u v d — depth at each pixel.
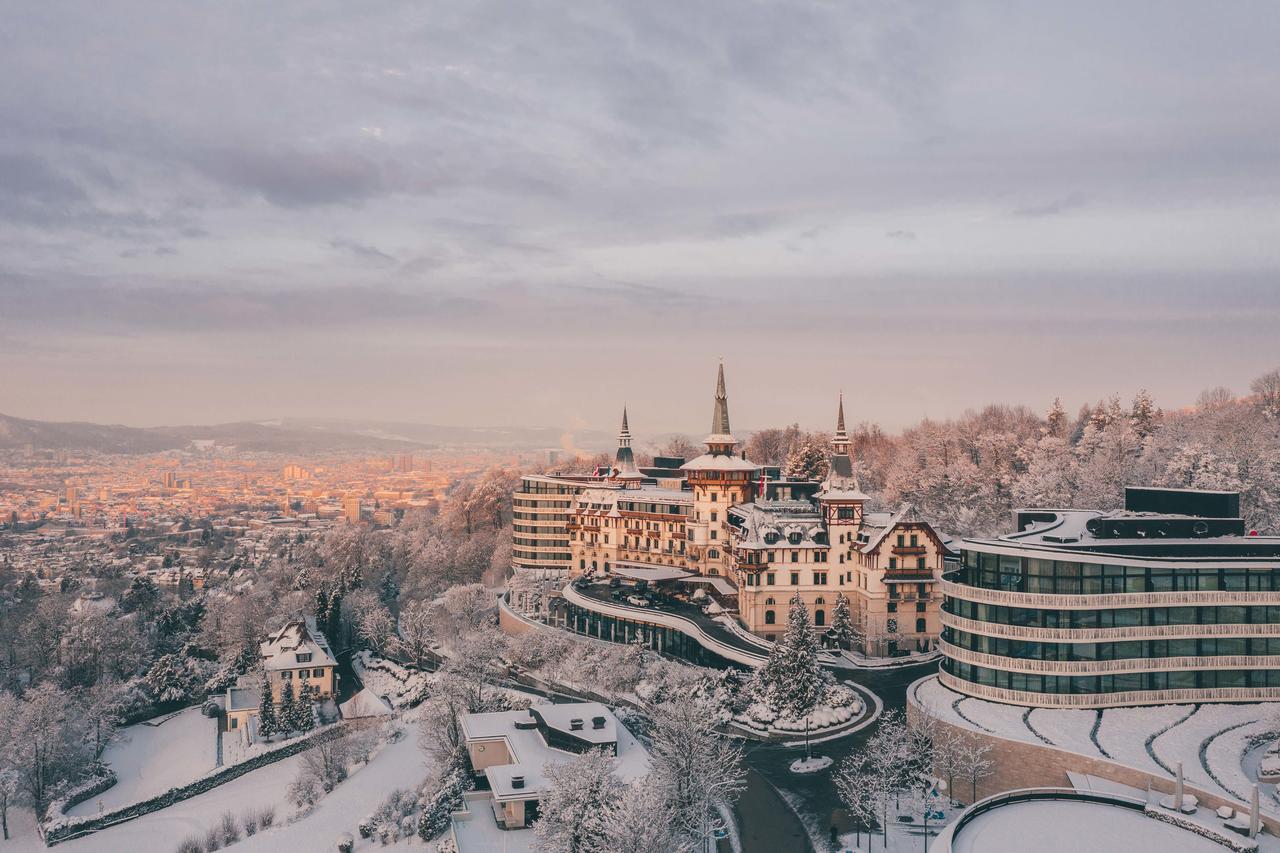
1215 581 125.62
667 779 109.75
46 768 166.25
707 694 160.25
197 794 170.00
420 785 149.50
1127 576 125.06
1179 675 125.25
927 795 116.56
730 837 112.19
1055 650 124.88
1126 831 88.38
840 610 188.38
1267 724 117.25
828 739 141.25
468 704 157.62
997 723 120.19
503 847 117.38
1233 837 84.81
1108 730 116.75
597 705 146.00
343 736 178.12
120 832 156.75
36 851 152.25
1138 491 151.88
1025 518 168.25
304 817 150.12
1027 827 89.12
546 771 117.19
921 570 185.00
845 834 110.69
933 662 176.62
